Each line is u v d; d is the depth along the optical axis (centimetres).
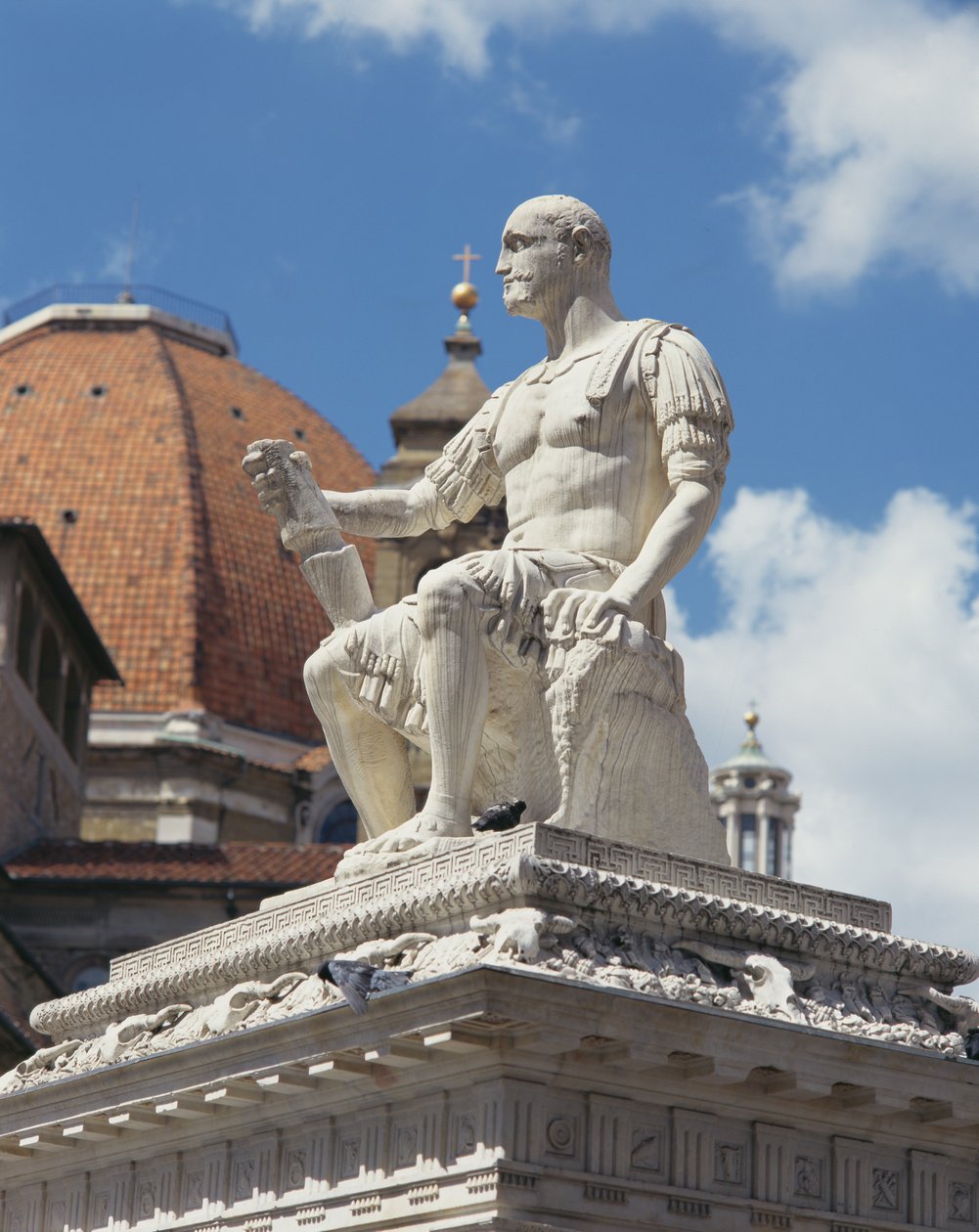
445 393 9056
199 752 9625
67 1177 1716
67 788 8356
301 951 1561
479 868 1458
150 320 11581
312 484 1700
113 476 10725
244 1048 1505
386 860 1552
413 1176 1431
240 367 11750
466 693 1562
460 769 1566
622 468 1639
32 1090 1673
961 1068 1505
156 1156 1639
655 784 1589
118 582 10381
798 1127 1505
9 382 11169
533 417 1673
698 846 1603
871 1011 1532
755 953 1498
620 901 1450
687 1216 1445
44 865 7550
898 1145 1546
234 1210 1559
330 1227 1480
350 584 1675
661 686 1589
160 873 7519
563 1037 1374
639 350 1648
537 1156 1395
